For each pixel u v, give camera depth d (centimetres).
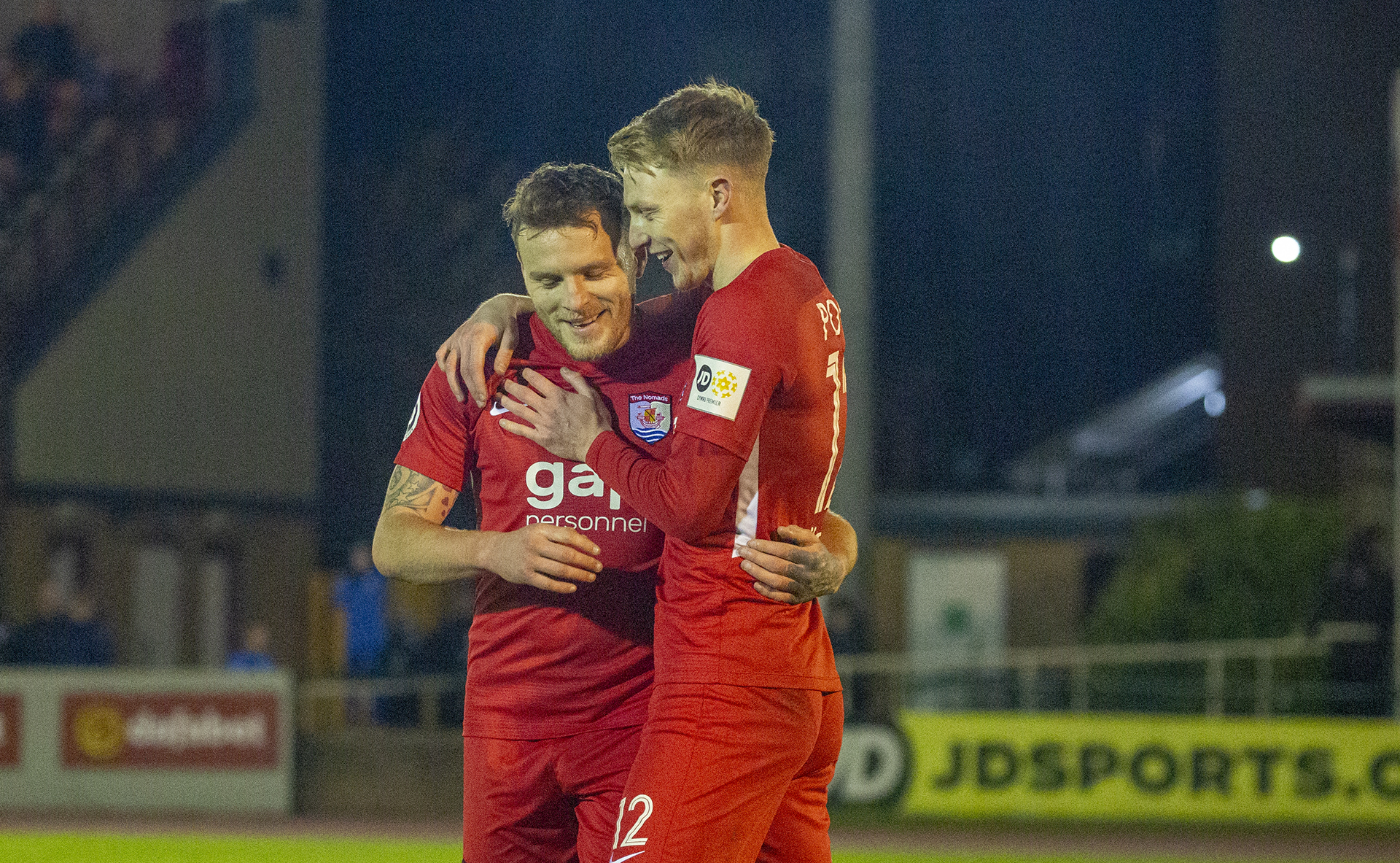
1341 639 3356
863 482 3644
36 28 4697
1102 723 3095
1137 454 5869
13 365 4138
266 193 5078
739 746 857
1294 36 4791
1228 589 3488
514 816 991
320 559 5303
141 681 3256
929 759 3112
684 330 981
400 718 4147
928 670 4109
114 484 4403
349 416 5416
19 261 4403
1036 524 4906
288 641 5078
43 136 4656
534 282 929
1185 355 6028
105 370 4412
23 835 2822
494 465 977
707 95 877
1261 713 3369
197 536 4703
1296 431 4722
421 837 2822
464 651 4056
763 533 870
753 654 862
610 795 970
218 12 5088
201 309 4794
